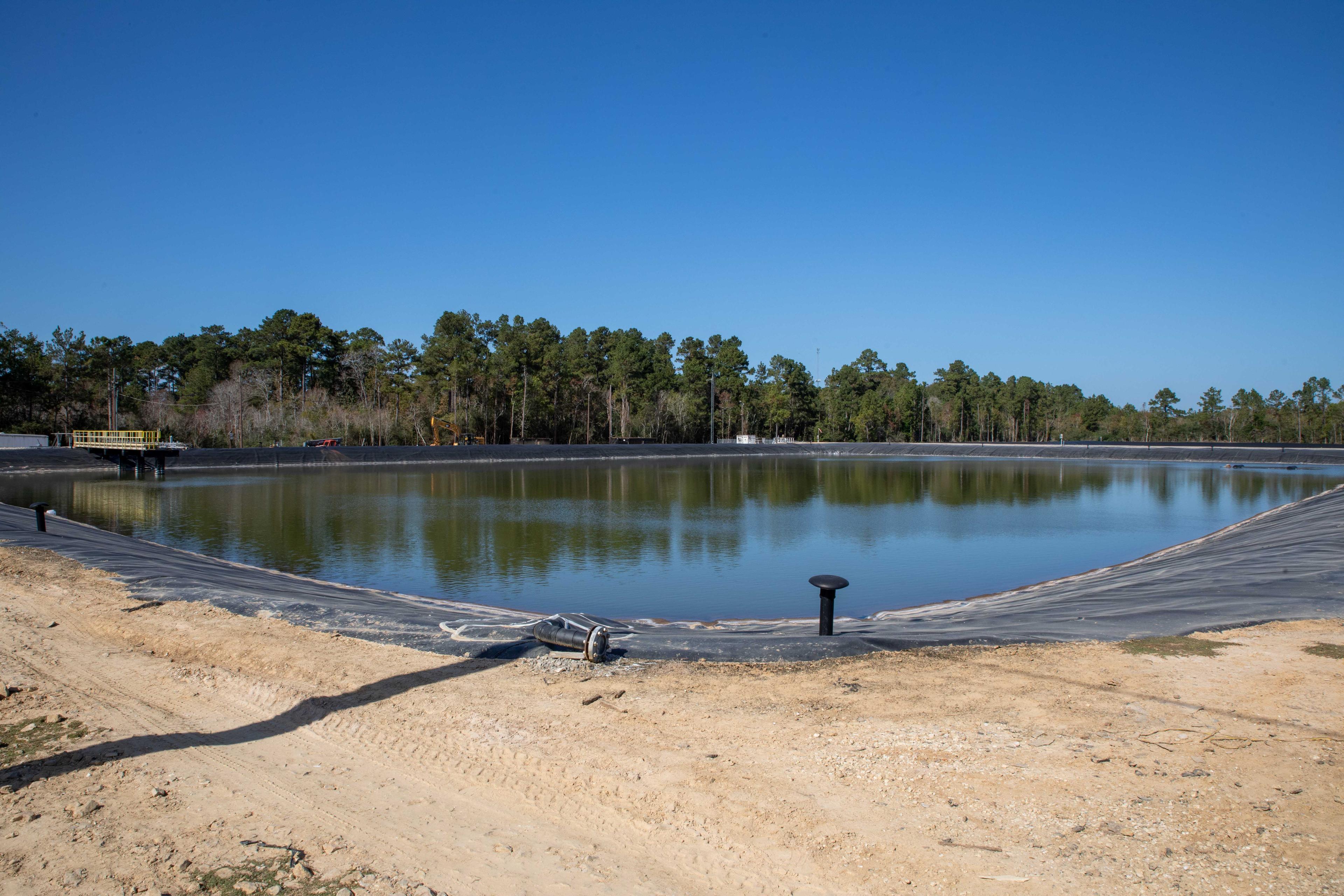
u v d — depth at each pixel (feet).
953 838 18.38
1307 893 15.69
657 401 413.59
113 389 295.48
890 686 29.55
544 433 383.45
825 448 400.26
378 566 83.56
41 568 54.90
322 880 17.37
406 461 270.87
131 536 103.40
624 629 41.63
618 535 107.24
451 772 23.00
